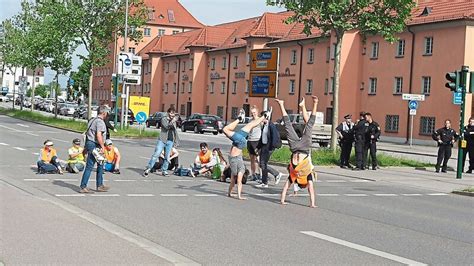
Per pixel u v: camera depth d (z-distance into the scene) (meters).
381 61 53.25
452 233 10.80
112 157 18.95
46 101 97.50
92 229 9.53
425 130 48.59
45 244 8.40
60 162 18.53
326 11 24.97
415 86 49.69
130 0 43.97
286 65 65.06
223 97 75.56
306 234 10.09
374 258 8.50
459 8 47.31
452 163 30.62
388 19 25.69
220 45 79.44
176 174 18.97
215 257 8.17
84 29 44.28
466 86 20.78
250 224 10.84
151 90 91.25
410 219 12.27
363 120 23.56
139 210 12.00
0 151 24.97
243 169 14.39
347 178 20.56
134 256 7.85
